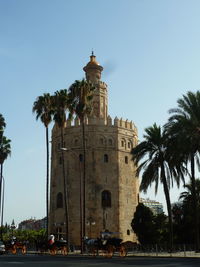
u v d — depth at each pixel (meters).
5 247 52.53
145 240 60.59
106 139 76.31
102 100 84.00
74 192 74.25
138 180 81.38
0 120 76.25
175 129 42.88
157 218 61.97
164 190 48.66
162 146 49.72
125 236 73.06
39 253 49.88
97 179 73.62
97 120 76.75
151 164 49.97
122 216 73.50
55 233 70.12
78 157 75.62
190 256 38.25
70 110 58.47
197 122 42.78
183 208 61.84
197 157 45.28
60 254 47.22
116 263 27.89
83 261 30.98
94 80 85.19
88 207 72.12
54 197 77.44
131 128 80.88
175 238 60.22
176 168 47.34
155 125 51.12
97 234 70.69
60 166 78.06
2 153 74.75
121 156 76.94
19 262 29.77
